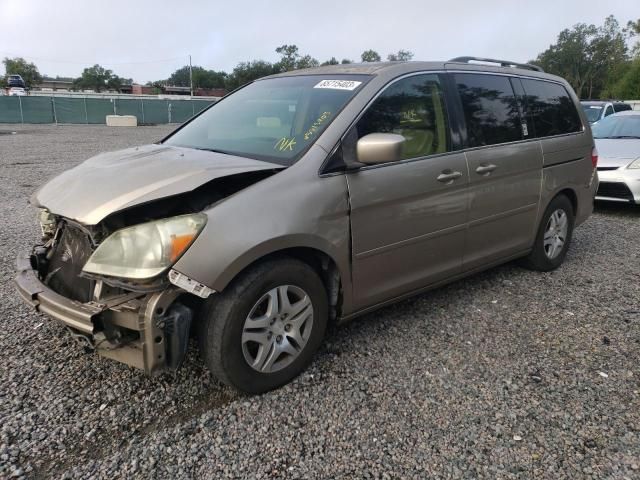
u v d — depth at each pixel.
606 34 78.56
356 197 3.04
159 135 25.70
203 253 2.46
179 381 2.99
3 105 35.84
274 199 2.72
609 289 4.56
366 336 3.59
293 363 2.96
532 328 3.77
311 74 3.81
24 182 9.91
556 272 5.00
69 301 2.58
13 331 3.54
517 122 4.33
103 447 2.45
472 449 2.48
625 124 9.03
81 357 3.22
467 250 3.93
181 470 2.32
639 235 6.52
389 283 3.40
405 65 3.57
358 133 3.14
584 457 2.43
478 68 4.12
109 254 2.48
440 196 3.56
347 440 2.53
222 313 2.61
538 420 2.70
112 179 2.79
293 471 2.32
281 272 2.77
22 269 3.01
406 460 2.40
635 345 3.53
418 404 2.82
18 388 2.89
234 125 3.63
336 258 3.00
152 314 2.38
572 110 5.07
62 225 2.99
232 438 2.53
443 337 3.60
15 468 2.30
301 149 3.02
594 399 2.89
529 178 4.36
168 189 2.56
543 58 83.56
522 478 2.30
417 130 3.49
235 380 2.72
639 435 2.59
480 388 2.98
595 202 8.20
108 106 39.44
